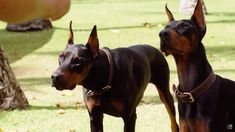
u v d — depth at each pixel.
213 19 21.95
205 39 16.73
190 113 4.70
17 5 1.22
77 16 25.27
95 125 5.77
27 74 12.12
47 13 1.32
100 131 5.83
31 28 19.75
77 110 8.66
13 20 1.25
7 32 19.86
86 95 5.66
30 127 7.70
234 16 22.86
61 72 4.98
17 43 17.33
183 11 23.52
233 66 12.36
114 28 20.22
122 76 5.59
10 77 8.59
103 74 5.41
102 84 5.44
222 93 4.72
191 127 4.77
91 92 5.54
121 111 5.64
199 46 4.71
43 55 14.88
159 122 7.85
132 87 5.78
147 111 8.46
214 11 25.09
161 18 23.19
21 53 15.39
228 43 15.88
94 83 5.40
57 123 7.90
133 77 5.86
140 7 29.14
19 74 12.14
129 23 21.73
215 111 4.63
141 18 23.45
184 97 4.68
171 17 4.95
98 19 23.73
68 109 8.75
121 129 7.50
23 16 1.25
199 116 4.64
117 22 22.27
